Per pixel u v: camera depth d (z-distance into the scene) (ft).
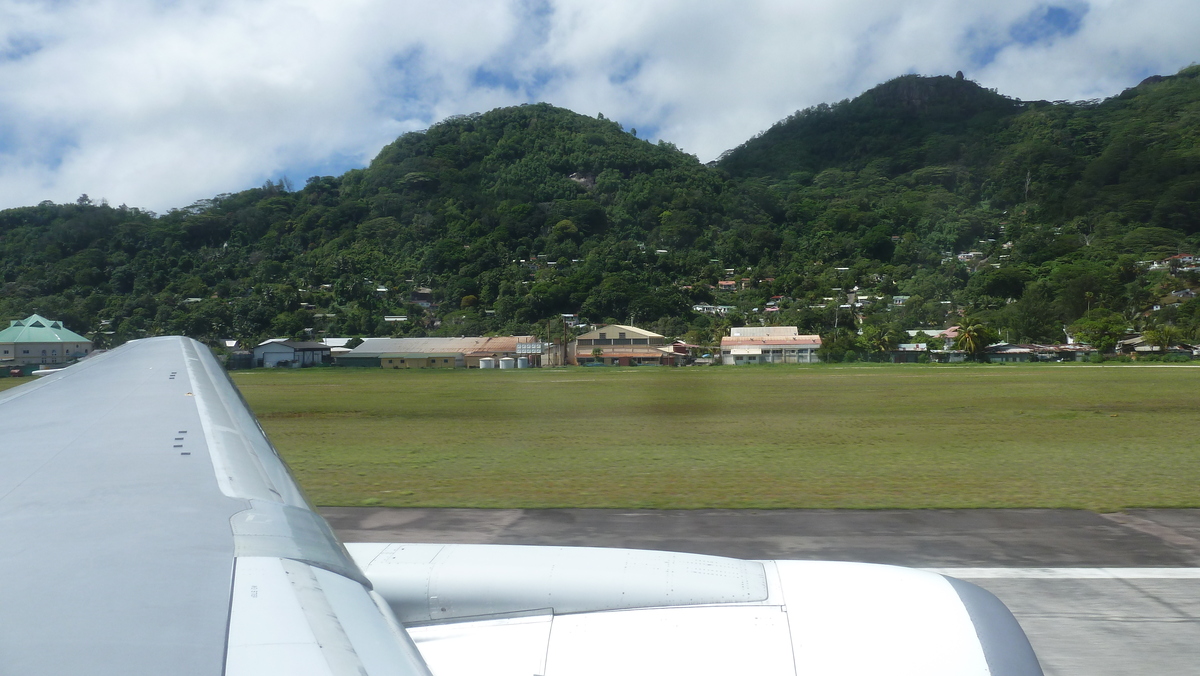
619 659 7.09
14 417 10.61
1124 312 398.01
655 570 8.04
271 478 7.89
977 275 536.42
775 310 506.07
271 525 6.32
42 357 237.25
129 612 4.27
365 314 453.17
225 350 350.84
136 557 5.28
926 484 38.19
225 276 540.93
